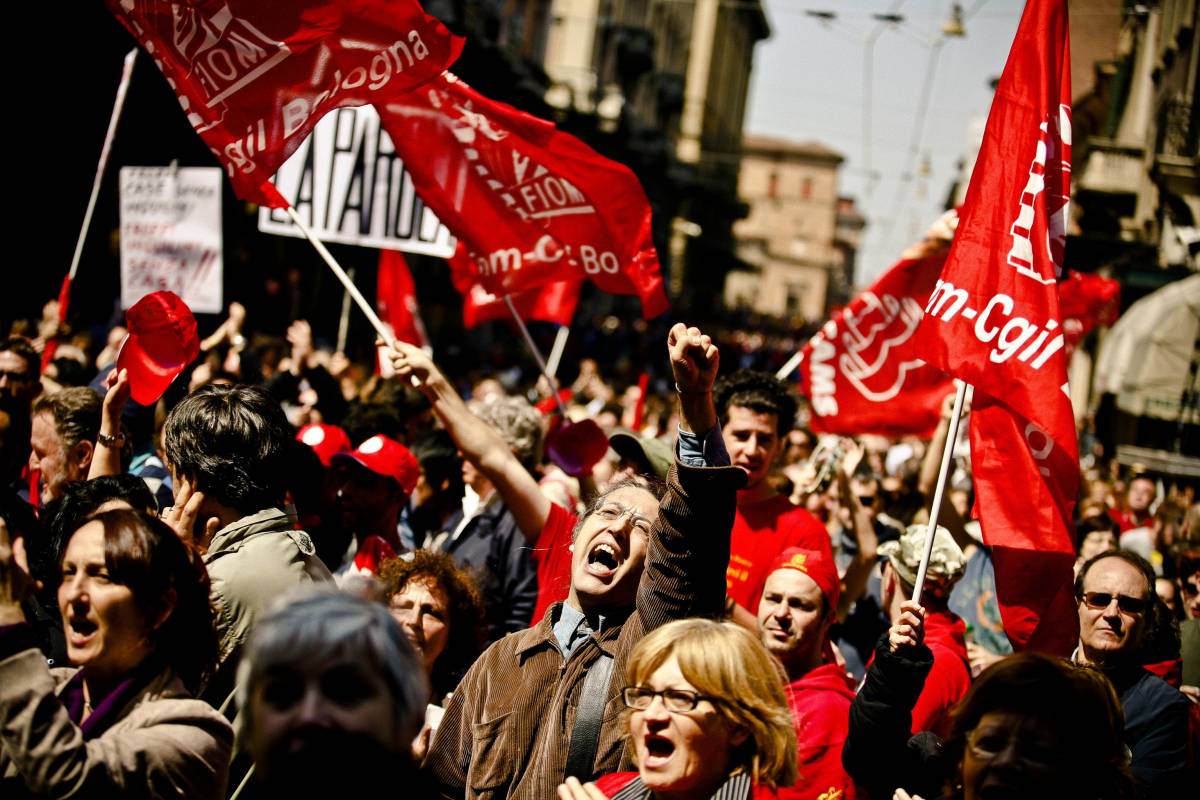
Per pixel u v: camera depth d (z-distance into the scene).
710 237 64.50
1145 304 16.97
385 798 1.91
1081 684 2.46
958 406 3.72
